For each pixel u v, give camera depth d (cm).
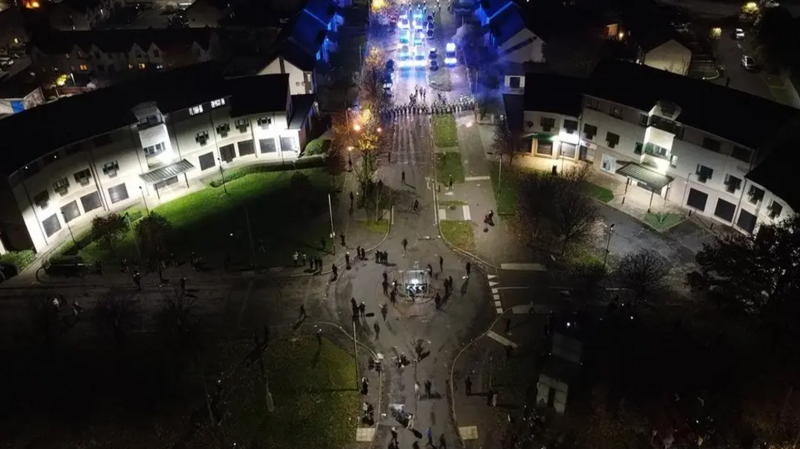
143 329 6147
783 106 6900
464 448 4912
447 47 12581
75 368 5741
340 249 7219
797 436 4947
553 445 4900
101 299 6538
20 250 7162
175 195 8331
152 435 5081
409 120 10275
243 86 8900
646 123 7669
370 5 15600
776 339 5488
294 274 6838
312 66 11019
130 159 7962
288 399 5350
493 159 9044
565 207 6875
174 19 15125
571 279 6669
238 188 8456
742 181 6925
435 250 7181
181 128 8306
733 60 12175
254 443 4975
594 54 11494
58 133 7288
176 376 5606
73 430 5166
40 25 14275
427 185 8462
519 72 11275
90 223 7775
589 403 5247
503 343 5884
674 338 5872
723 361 5609
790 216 6022
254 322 6209
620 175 8369
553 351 5250
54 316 6231
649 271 6050
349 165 8894
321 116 10325
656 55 11369
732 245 5647
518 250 7131
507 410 5212
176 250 7212
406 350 5844
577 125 8506
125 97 7994
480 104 10606
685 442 4909
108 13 16025
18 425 5231
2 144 6894
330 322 6197
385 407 5275
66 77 12088
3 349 5978
